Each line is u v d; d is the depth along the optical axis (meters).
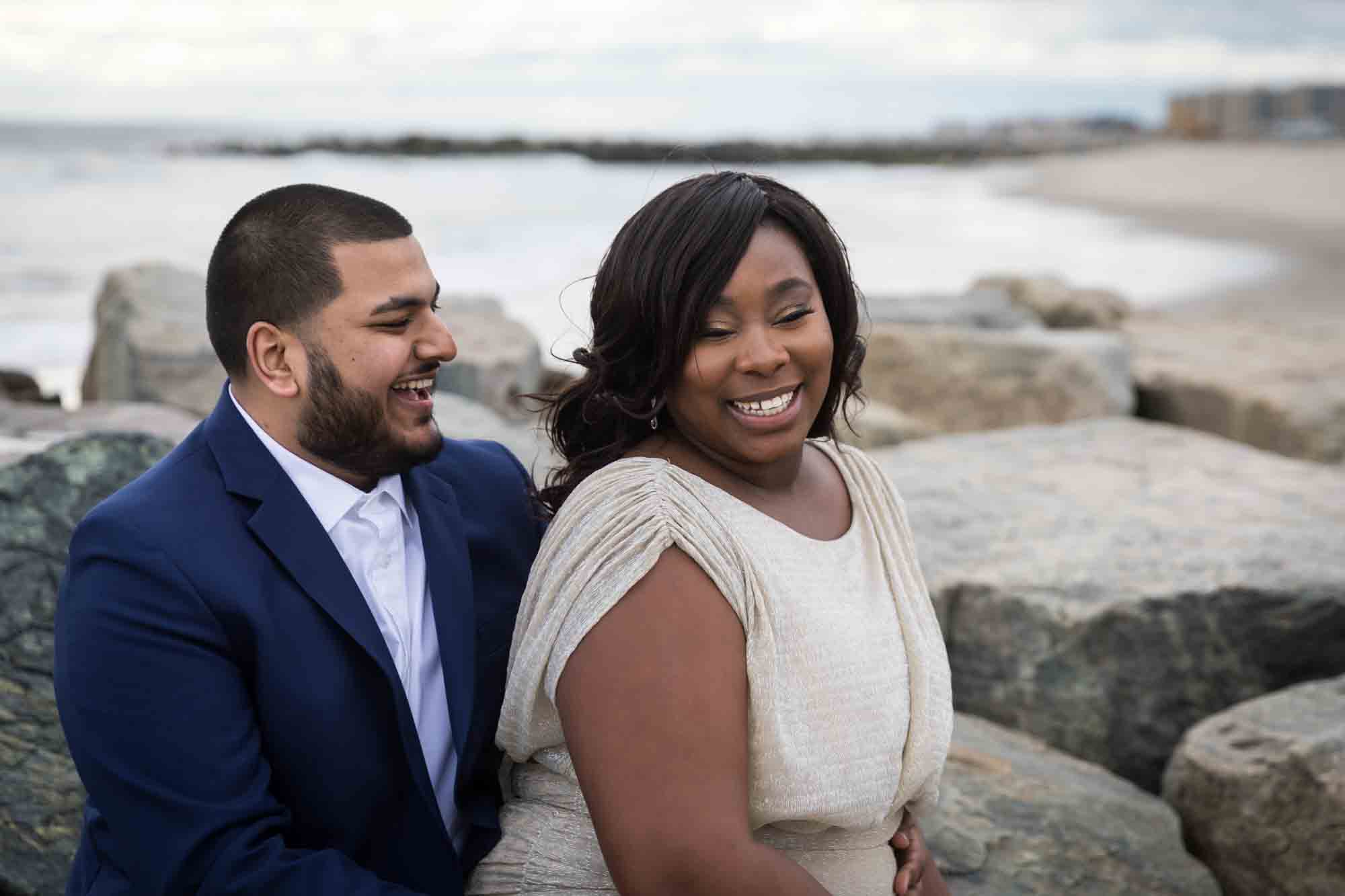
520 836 2.01
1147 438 5.87
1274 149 73.12
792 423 1.89
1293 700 3.27
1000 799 3.08
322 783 1.93
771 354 1.83
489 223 28.84
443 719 2.10
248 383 2.00
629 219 1.91
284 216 1.94
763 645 1.77
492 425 4.73
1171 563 4.02
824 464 2.12
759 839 1.90
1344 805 2.85
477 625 2.22
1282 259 23.97
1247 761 3.04
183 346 6.29
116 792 1.82
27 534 2.81
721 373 1.85
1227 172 51.47
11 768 2.54
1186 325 10.70
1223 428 7.96
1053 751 3.52
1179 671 3.75
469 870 2.08
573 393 2.00
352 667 1.95
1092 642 3.71
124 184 42.12
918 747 1.94
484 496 2.32
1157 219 33.84
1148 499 4.83
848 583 1.93
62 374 11.30
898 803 1.99
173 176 47.56
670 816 1.67
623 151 87.19
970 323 9.27
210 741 1.83
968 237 28.73
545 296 16.45
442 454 2.33
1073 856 2.90
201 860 1.80
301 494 1.99
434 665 2.11
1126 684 3.73
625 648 1.72
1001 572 3.96
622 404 1.93
